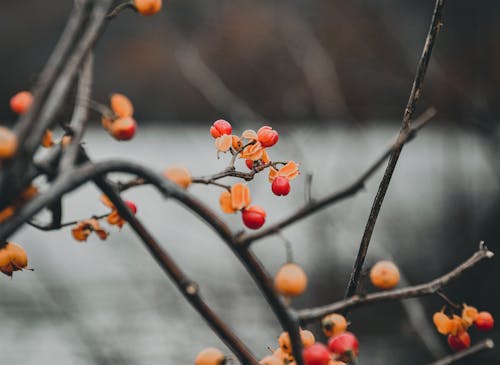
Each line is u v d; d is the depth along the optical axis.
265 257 2.23
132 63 2.46
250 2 2.17
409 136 0.40
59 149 0.41
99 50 2.47
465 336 0.47
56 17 2.46
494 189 2.12
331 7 2.21
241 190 0.44
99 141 3.13
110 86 2.47
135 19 2.38
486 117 1.97
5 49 2.38
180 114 2.60
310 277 2.04
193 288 0.41
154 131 2.81
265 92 2.20
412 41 2.15
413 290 0.43
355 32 2.22
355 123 2.18
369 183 2.57
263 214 0.44
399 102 2.24
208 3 2.22
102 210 2.58
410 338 1.43
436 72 2.01
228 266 2.23
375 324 1.84
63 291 2.08
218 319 0.42
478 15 2.02
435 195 2.43
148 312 1.91
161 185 0.39
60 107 0.38
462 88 2.00
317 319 0.42
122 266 2.24
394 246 2.11
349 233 1.89
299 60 2.06
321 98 2.05
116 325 1.83
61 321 1.88
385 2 2.19
